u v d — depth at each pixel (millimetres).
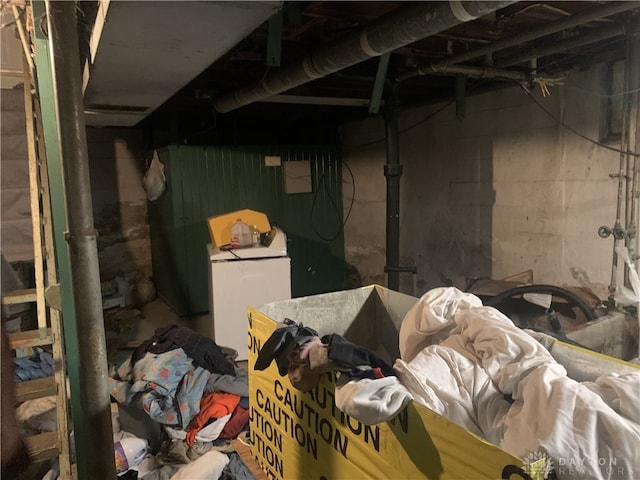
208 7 1274
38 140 2172
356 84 3291
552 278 3057
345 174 5152
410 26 1668
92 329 1206
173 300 4656
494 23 2152
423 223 4133
